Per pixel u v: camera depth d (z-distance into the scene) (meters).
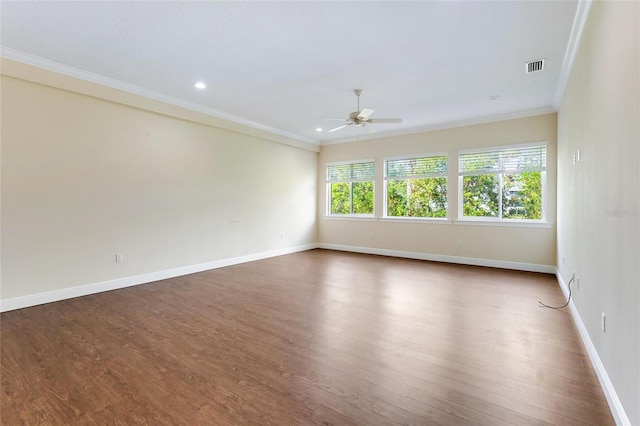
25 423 1.73
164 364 2.35
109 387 2.06
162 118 4.87
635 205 1.53
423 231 6.59
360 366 2.32
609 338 1.95
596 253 2.32
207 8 2.62
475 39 3.09
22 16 2.74
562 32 2.95
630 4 1.60
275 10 2.64
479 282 4.69
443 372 2.24
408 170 6.82
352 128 6.70
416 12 2.65
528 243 5.48
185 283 4.65
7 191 3.48
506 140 5.63
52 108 3.77
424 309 3.53
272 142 6.85
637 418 1.46
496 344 2.67
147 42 3.19
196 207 5.37
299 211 7.60
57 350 2.56
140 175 4.62
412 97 4.75
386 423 1.73
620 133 1.77
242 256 6.19
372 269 5.59
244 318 3.27
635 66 1.53
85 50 3.37
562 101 4.39
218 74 3.96
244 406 1.87
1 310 3.43
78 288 4.00
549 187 5.28
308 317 3.29
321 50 3.33
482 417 1.77
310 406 1.88
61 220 3.87
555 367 2.30
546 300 3.85
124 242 4.45
